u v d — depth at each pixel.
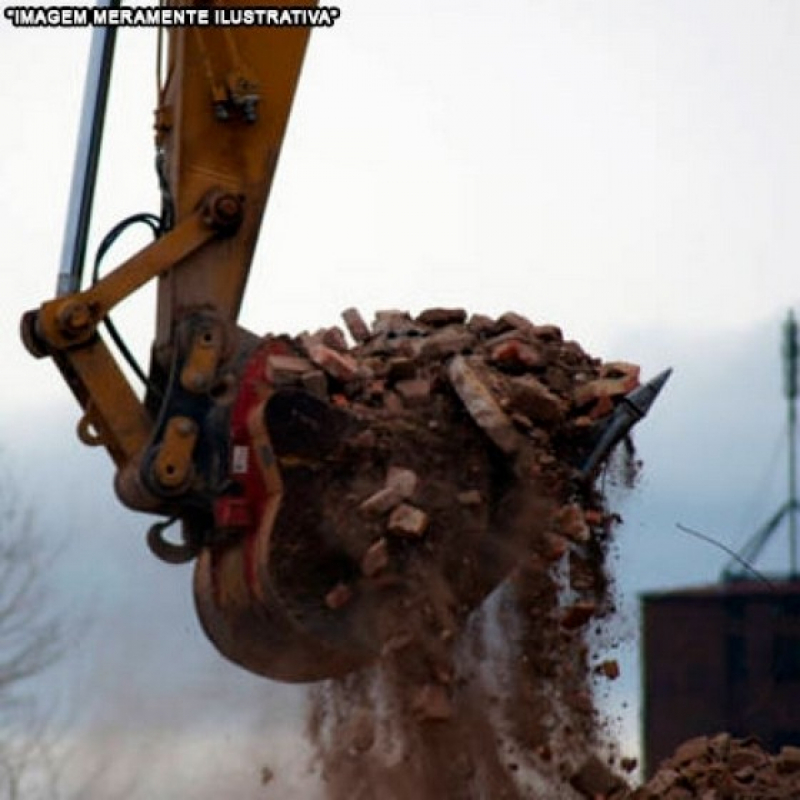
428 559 34.00
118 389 34.91
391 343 35.56
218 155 35.62
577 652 35.22
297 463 33.94
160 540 34.78
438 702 33.97
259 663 34.59
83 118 35.56
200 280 35.28
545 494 34.22
